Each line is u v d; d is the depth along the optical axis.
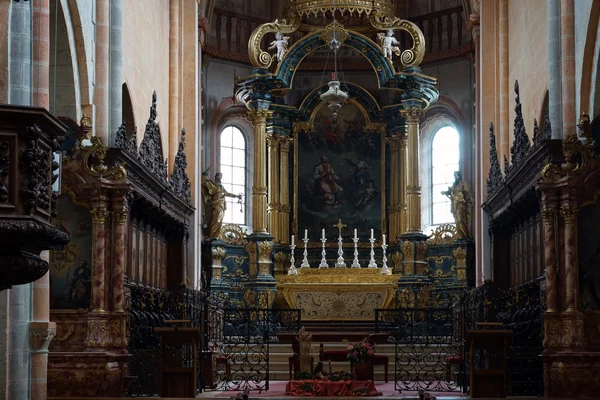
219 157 37.78
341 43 34.94
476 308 24.91
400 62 36.59
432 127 38.72
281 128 37.25
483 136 31.77
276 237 36.88
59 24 19.81
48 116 10.14
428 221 38.59
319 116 38.03
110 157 20.73
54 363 19.08
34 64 15.32
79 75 20.77
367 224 37.62
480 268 32.28
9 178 9.91
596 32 20.52
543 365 20.19
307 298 34.47
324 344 30.28
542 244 23.55
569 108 21.61
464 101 37.53
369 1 35.00
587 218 19.83
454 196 35.34
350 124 37.97
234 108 38.41
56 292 19.84
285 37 36.03
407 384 25.52
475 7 33.62
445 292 35.19
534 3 26.12
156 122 28.86
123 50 23.42
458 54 37.47
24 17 14.70
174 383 20.39
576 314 19.44
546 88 24.61
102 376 19.09
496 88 31.56
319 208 37.72
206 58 37.28
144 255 26.28
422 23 38.66
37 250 10.55
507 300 24.59
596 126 21.03
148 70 27.67
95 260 19.84
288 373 28.83
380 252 37.44
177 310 25.50
